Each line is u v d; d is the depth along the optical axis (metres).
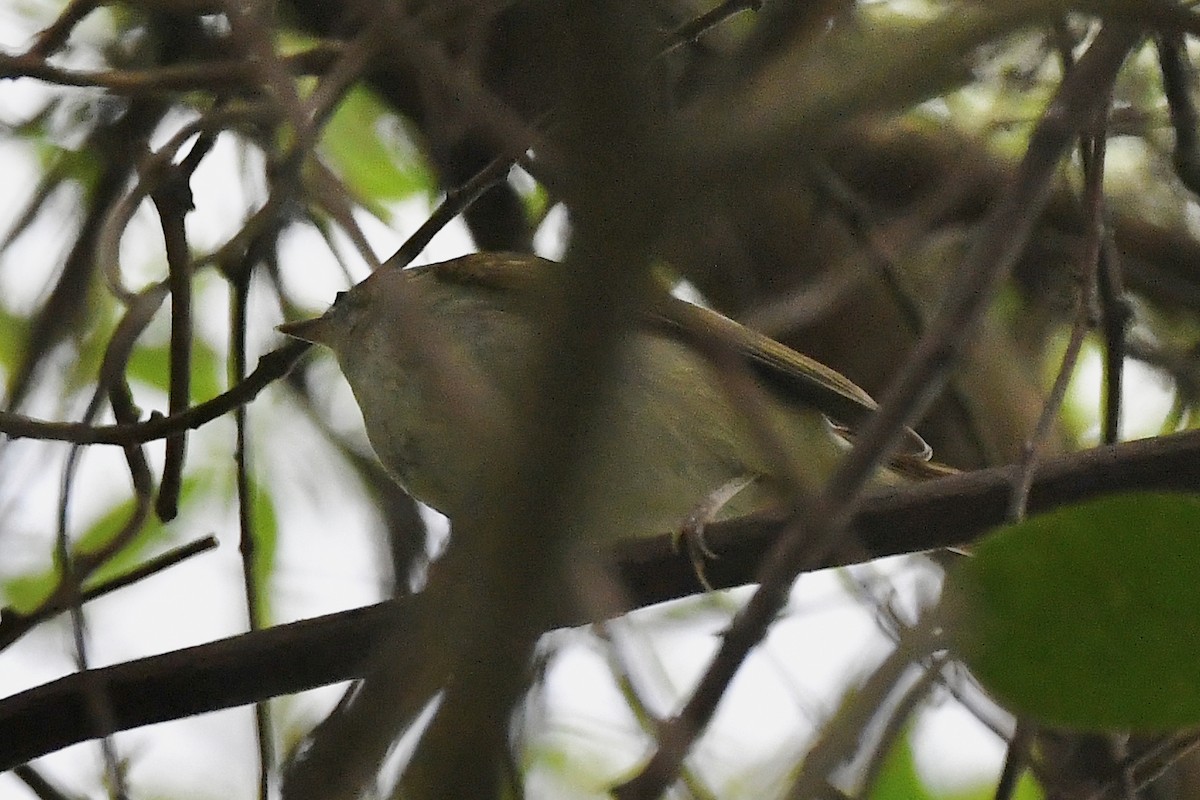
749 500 8.09
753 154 3.17
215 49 9.24
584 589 3.86
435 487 7.62
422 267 8.41
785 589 4.08
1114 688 4.06
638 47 2.98
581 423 3.38
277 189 7.55
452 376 4.07
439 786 3.81
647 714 4.25
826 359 9.22
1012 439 8.94
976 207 8.17
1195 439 6.02
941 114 9.02
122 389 7.45
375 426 7.81
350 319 8.15
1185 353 10.16
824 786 4.66
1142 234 10.29
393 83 9.60
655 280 3.63
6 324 10.02
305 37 9.54
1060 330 10.24
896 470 7.94
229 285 8.94
